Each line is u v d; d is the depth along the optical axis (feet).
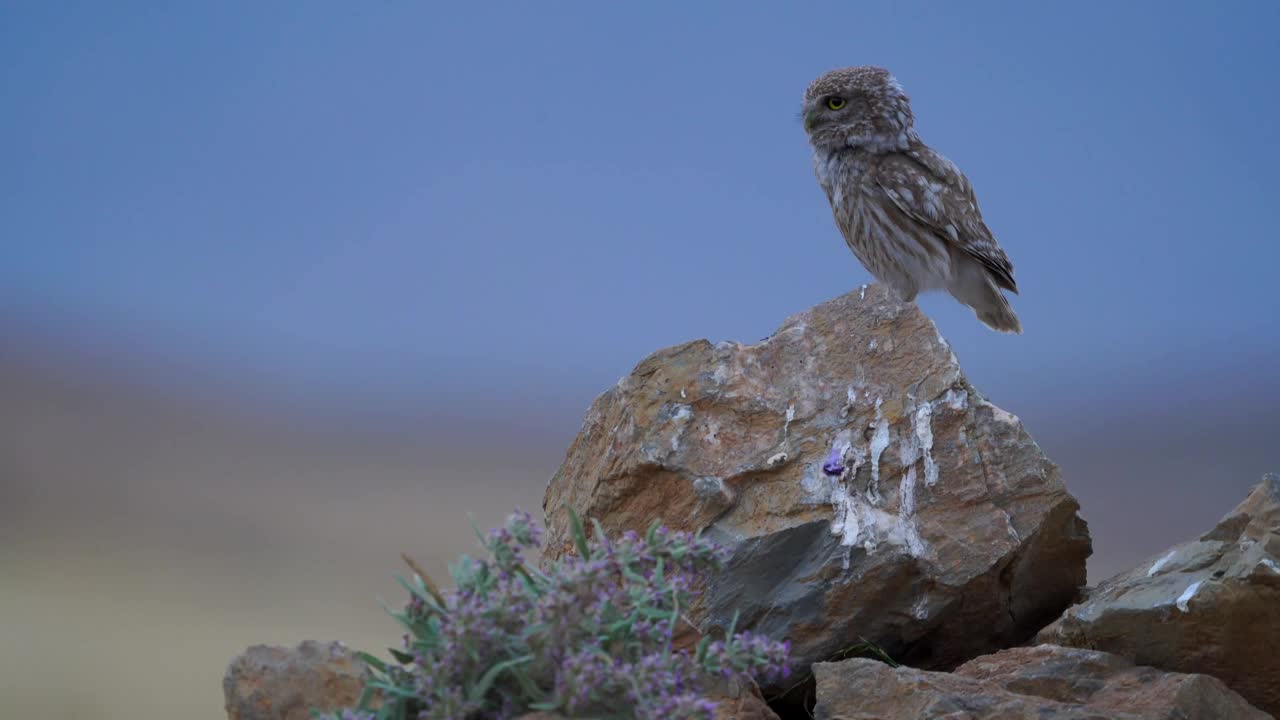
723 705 27.71
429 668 22.13
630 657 23.38
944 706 26.81
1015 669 29.22
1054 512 33.30
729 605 32.32
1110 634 30.04
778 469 33.94
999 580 33.27
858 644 32.22
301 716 25.03
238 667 25.48
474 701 21.80
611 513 35.01
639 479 34.50
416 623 23.36
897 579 32.07
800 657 31.96
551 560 37.24
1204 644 28.96
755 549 32.58
